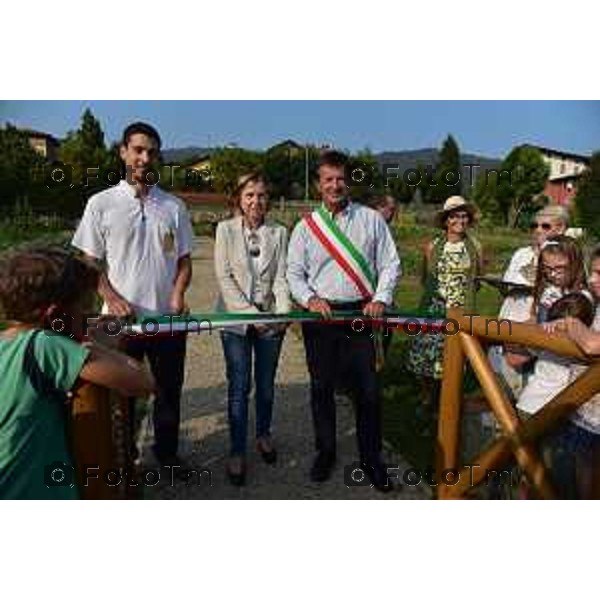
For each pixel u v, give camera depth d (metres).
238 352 4.28
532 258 4.50
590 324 3.25
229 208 4.41
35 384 2.32
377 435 4.23
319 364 4.24
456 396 3.44
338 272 4.14
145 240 3.96
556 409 2.94
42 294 2.38
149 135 3.88
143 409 5.57
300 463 4.63
